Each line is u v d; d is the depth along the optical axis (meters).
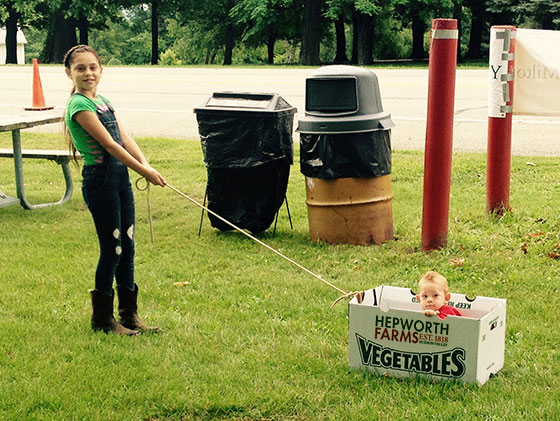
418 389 4.02
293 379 4.23
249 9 40.88
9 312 5.25
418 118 13.74
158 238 7.09
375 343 4.21
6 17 49.81
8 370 4.35
